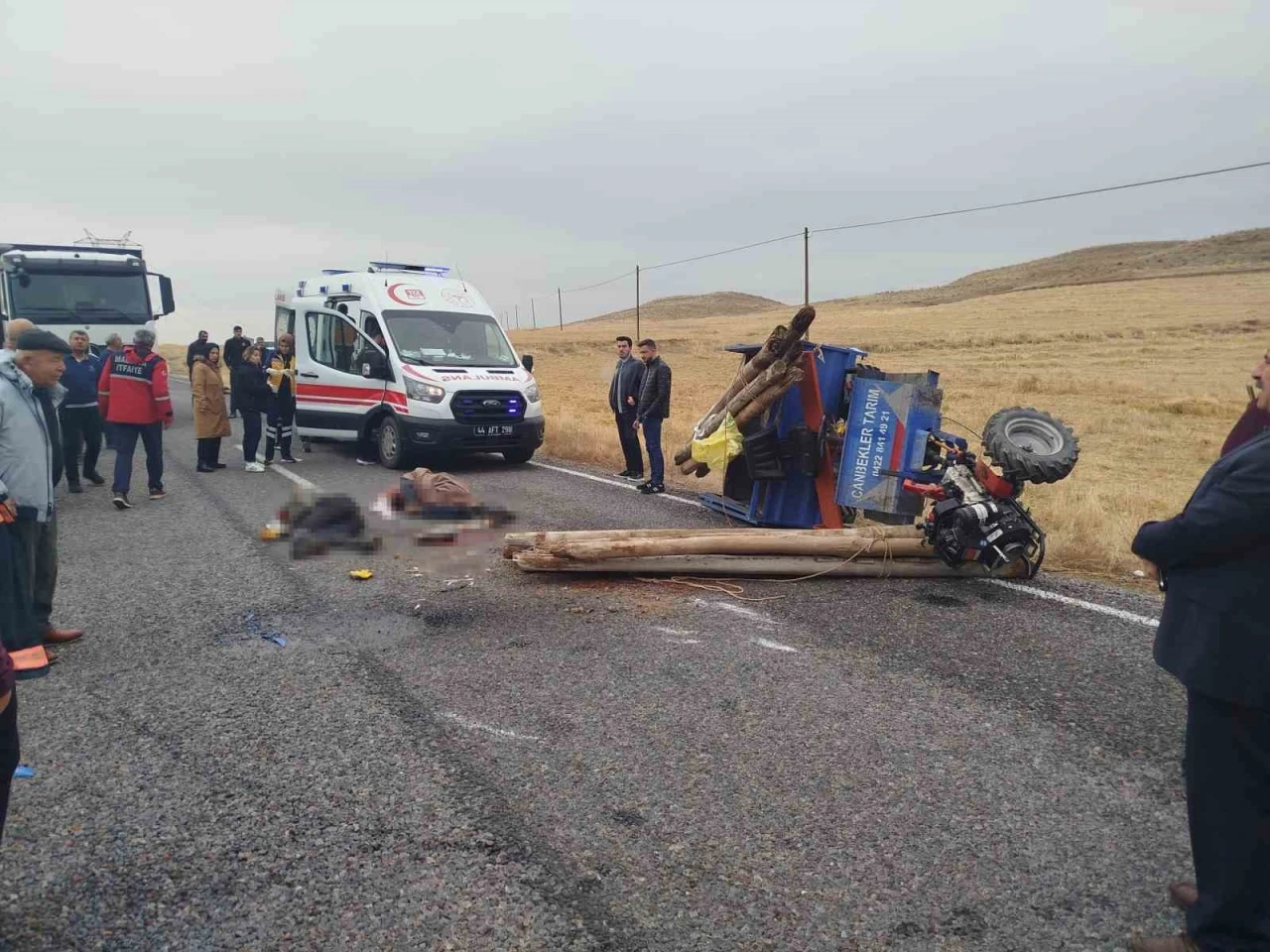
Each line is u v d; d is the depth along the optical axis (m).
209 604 6.23
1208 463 16.17
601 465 13.21
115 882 3.11
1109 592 6.59
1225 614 2.53
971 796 3.71
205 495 10.38
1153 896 3.09
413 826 3.45
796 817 3.54
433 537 7.84
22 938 2.81
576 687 4.79
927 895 3.07
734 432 8.41
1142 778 3.86
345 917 2.93
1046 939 2.87
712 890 3.09
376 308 12.79
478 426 12.11
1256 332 58.81
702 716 4.44
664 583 6.80
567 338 78.62
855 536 6.84
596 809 3.58
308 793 3.69
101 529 8.59
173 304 19.31
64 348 5.12
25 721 4.37
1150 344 54.72
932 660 5.19
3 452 4.90
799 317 7.59
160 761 3.97
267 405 12.67
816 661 5.17
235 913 2.95
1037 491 10.80
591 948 2.79
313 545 7.70
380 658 5.22
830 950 2.80
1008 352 53.03
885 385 7.50
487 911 2.96
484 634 5.64
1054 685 4.84
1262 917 2.55
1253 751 2.53
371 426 12.84
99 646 5.41
